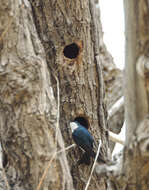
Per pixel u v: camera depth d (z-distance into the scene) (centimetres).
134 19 840
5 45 1026
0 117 1038
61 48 1272
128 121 864
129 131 861
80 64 1274
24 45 1034
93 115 1284
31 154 1012
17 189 1026
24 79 1013
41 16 1274
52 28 1270
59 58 1270
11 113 1022
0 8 1030
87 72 1279
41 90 1026
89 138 1229
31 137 1012
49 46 1273
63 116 1268
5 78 1010
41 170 1005
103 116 1302
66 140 1260
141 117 843
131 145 851
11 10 1034
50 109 1028
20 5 1055
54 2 1263
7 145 1036
